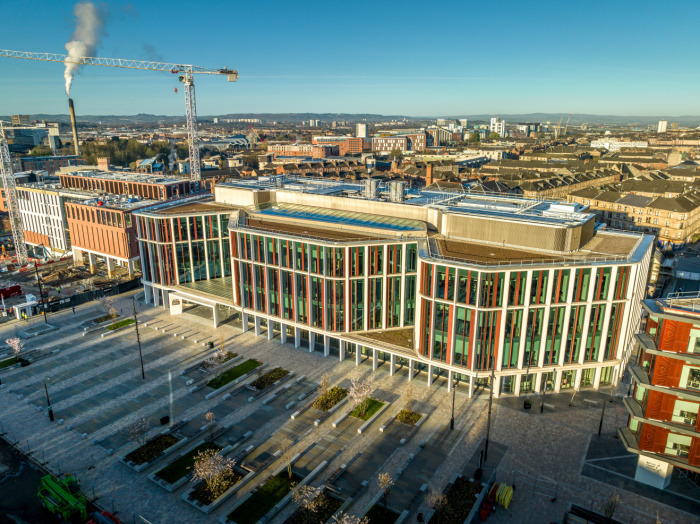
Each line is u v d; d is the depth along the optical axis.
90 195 147.50
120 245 133.00
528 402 72.00
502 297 68.69
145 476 59.78
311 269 84.50
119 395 77.44
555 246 74.75
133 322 104.44
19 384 80.94
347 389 77.00
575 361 74.00
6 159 149.50
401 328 85.81
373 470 60.09
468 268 67.38
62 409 73.81
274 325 101.25
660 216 169.38
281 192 111.62
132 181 160.38
